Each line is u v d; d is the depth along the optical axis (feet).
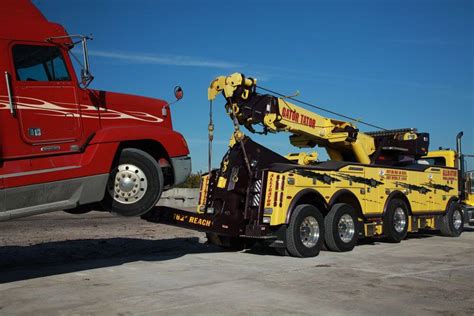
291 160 44.01
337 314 19.52
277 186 34.24
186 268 29.91
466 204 55.26
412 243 44.24
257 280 26.04
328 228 37.22
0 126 22.49
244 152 34.96
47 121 23.79
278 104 37.81
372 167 41.63
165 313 19.40
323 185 36.83
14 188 22.65
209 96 37.04
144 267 30.32
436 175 49.42
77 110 24.70
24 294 22.84
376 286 24.73
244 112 36.73
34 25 23.95
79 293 22.94
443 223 50.21
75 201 24.17
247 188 35.17
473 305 21.15
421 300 21.93
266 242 35.32
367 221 41.01
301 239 34.86
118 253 37.17
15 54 23.25
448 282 25.84
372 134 48.26
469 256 35.47
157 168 26.37
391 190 43.50
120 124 26.22
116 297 22.09
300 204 35.76
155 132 26.66
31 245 40.19
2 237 46.09
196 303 20.98
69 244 40.65
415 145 46.34
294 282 25.57
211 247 41.52
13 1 23.84
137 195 25.94
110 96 26.11
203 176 37.01
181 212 31.89
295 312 19.69
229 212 34.40
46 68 24.03
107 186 25.44
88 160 24.44
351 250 38.27
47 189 23.41
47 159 23.65
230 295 22.49
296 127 39.27
